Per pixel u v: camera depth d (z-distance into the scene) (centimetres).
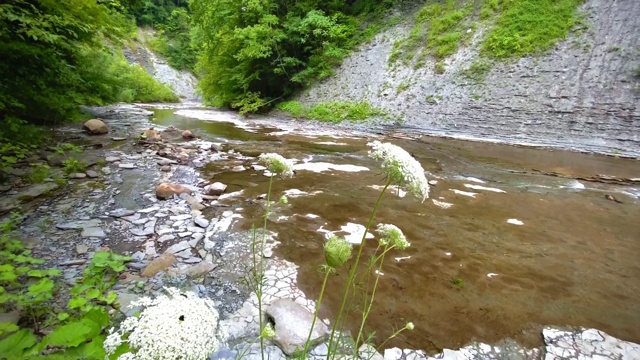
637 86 907
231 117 1689
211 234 378
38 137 687
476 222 450
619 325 259
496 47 1197
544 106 1018
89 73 1117
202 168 666
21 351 141
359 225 428
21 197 418
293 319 230
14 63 733
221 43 1933
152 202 457
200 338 81
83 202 438
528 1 1213
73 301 200
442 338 239
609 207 514
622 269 340
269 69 1773
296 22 1711
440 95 1231
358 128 1277
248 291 277
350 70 1580
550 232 424
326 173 670
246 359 196
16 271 219
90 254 312
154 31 4341
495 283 312
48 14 707
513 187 607
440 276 320
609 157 824
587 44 1038
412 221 449
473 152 881
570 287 308
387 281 308
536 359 224
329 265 111
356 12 1834
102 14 845
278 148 900
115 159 656
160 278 284
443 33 1384
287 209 469
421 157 828
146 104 2519
